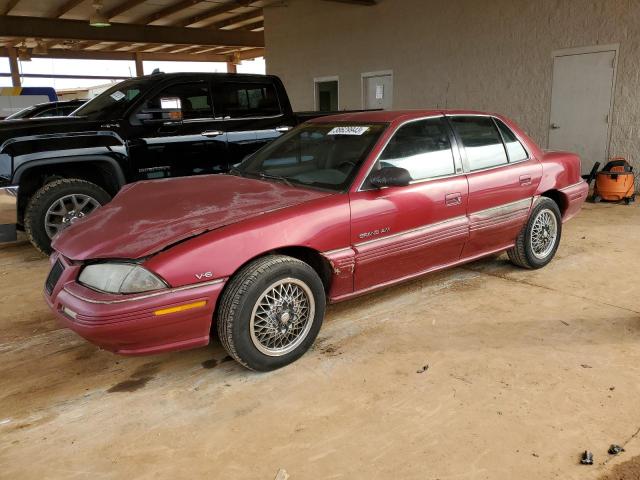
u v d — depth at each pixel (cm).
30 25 1523
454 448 248
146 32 1725
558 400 284
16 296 461
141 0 1400
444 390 296
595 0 884
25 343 369
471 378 307
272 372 319
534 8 970
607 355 331
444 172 393
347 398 290
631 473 229
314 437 258
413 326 377
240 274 299
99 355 350
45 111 935
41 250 545
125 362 340
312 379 310
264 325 308
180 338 289
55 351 357
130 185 413
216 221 305
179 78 605
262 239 301
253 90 661
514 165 444
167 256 278
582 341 350
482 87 1084
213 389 304
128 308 268
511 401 284
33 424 275
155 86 591
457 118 417
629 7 844
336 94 1478
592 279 467
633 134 870
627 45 854
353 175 350
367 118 401
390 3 1241
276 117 677
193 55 2484
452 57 1131
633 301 416
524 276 476
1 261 571
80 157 546
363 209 342
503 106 1052
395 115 393
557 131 973
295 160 402
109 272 279
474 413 274
